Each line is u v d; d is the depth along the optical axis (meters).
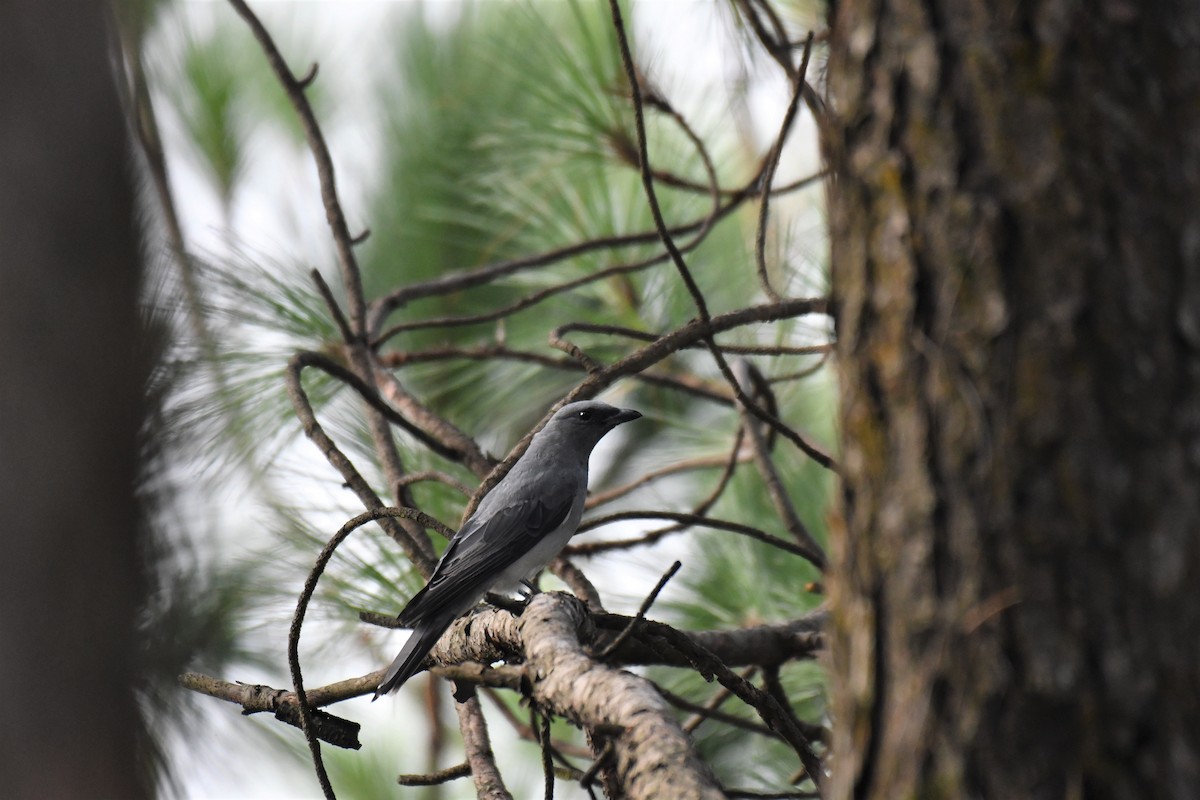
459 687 8.20
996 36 4.26
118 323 9.12
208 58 16.27
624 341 12.92
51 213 8.92
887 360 4.41
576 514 11.55
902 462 4.33
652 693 5.16
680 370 13.46
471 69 15.75
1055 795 3.89
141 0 13.81
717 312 12.83
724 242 13.35
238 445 9.97
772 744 11.29
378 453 10.55
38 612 8.33
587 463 12.23
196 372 9.91
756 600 11.12
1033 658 3.97
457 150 15.62
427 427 11.18
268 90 16.62
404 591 10.17
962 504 4.15
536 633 6.20
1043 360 4.07
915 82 4.41
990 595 4.05
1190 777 3.83
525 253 14.93
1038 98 4.18
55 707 8.27
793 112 9.44
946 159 4.31
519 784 14.18
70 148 9.09
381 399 10.53
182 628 8.98
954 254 4.25
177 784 8.88
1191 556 3.95
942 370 4.24
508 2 12.57
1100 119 4.13
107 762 8.41
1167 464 3.98
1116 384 4.02
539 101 12.89
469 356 12.47
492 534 10.94
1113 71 4.16
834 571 4.69
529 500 11.23
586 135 12.20
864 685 4.39
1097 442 4.00
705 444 13.52
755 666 9.97
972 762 4.01
